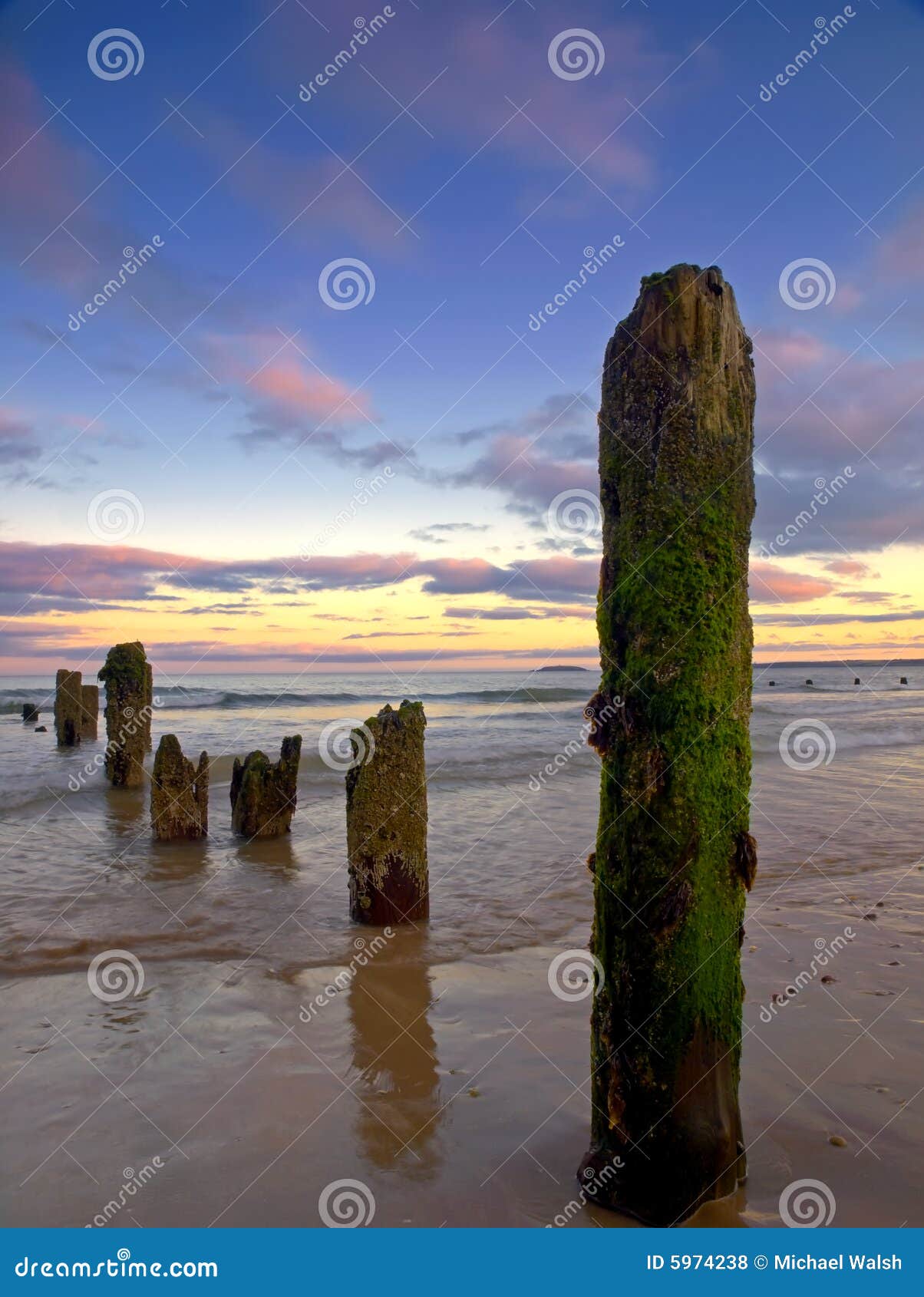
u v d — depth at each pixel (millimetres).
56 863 10367
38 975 6676
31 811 13898
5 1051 5371
